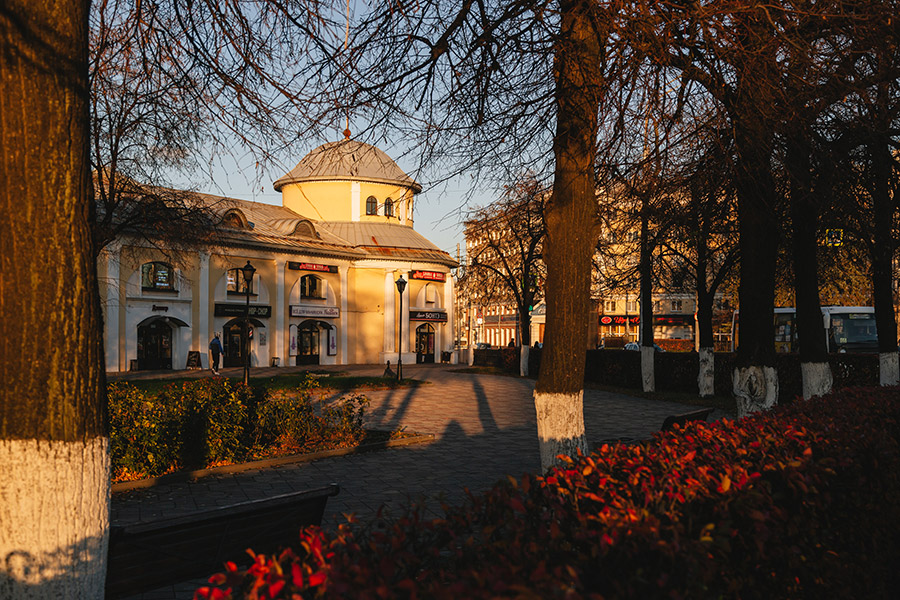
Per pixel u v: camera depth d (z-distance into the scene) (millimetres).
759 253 7914
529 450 11508
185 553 3951
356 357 47250
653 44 5941
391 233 50031
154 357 35719
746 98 6832
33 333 2812
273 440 11125
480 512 2740
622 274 23234
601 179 7395
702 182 8758
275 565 2199
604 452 3863
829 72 6766
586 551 2543
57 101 2896
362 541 2680
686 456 3588
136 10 5699
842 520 4039
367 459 10641
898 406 6473
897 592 4684
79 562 2910
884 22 6281
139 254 33156
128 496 8102
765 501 3133
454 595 1883
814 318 10211
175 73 6113
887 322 14289
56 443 2848
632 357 24938
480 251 31953
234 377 28656
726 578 2908
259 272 40656
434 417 15992
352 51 6320
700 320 20953
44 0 2879
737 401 8117
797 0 6379
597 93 5746
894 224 11406
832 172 8055
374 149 6746
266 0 5461
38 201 2834
